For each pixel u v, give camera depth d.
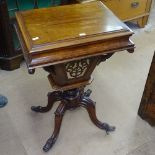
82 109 1.41
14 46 1.58
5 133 1.27
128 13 2.00
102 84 1.59
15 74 1.64
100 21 0.95
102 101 1.47
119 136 1.28
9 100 1.45
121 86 1.58
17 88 1.54
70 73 0.98
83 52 0.86
